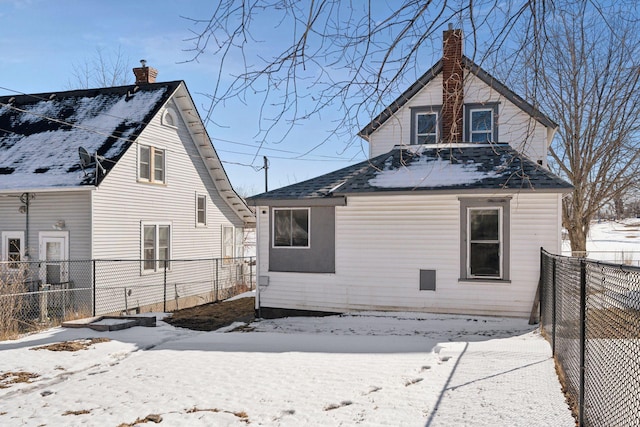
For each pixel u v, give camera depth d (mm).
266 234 12703
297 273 12414
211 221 21562
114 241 15766
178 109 19469
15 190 14859
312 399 5609
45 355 7957
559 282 6633
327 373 6629
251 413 5254
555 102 17078
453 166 11711
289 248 12484
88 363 7469
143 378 6664
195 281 19797
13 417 5320
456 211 11305
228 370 6926
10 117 19594
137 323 10734
